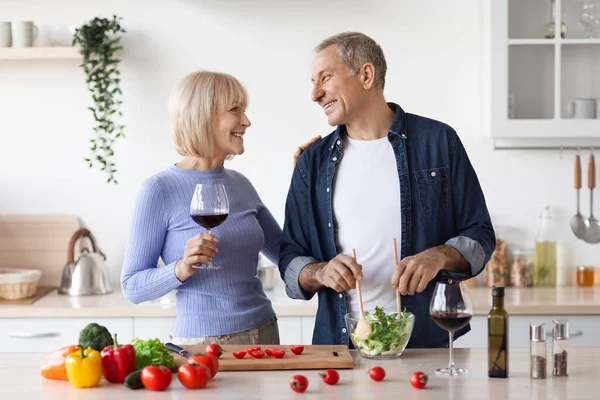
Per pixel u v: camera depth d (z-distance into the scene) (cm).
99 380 195
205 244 231
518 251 395
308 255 261
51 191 403
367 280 252
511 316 348
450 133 258
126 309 349
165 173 256
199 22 398
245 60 400
